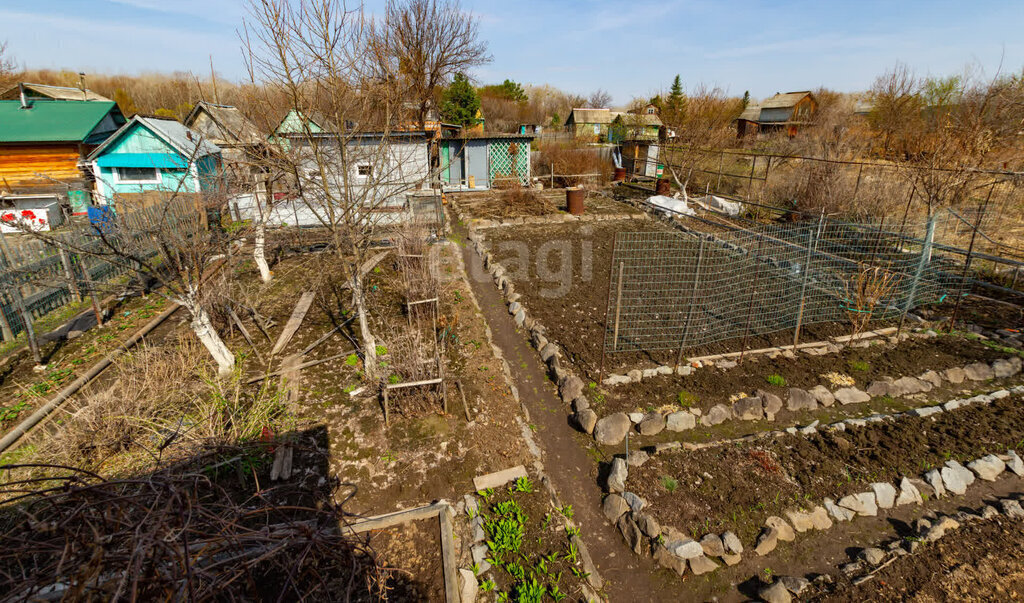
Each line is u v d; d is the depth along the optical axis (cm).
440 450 476
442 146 1970
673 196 1717
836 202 1287
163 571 242
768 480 444
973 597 344
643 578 364
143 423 463
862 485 440
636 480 444
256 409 484
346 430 502
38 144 1548
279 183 873
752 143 2394
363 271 950
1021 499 426
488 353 666
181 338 650
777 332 719
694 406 550
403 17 1477
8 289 685
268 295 857
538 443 503
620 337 703
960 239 1106
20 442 488
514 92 5459
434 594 327
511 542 378
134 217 859
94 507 227
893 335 714
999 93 1386
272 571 324
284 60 474
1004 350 662
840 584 354
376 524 380
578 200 1527
